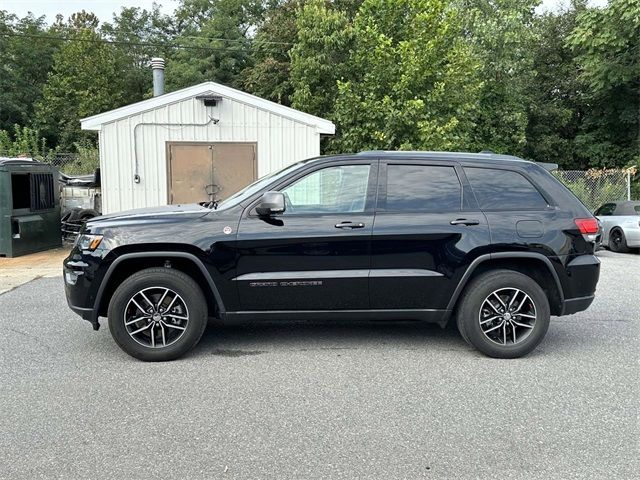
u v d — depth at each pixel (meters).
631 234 13.10
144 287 4.74
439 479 2.96
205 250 4.71
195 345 5.01
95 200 13.33
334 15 20.83
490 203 5.00
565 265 4.91
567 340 5.54
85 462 3.11
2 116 37.28
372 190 4.96
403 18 18.34
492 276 4.91
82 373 4.52
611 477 2.98
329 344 5.34
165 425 3.57
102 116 11.75
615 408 3.88
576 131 27.83
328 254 4.80
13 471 3.01
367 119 17.52
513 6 23.19
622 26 21.78
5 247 10.65
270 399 4.00
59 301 7.13
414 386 4.27
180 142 12.11
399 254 4.83
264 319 4.91
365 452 3.24
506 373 4.57
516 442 3.37
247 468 3.05
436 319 4.98
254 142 12.34
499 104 23.78
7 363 4.76
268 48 28.77
